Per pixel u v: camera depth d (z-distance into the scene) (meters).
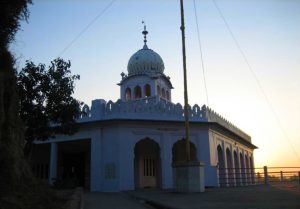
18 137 7.95
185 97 13.84
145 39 26.58
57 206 6.79
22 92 12.97
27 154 13.24
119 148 17.73
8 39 7.75
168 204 9.29
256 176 26.25
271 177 23.86
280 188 15.18
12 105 7.63
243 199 9.79
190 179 13.45
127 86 25.02
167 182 18.28
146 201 11.16
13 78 7.94
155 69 25.14
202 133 19.80
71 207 7.07
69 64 13.92
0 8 7.23
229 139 24.31
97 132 18.44
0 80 6.79
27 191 6.82
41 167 22.08
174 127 19.17
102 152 18.17
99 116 18.30
